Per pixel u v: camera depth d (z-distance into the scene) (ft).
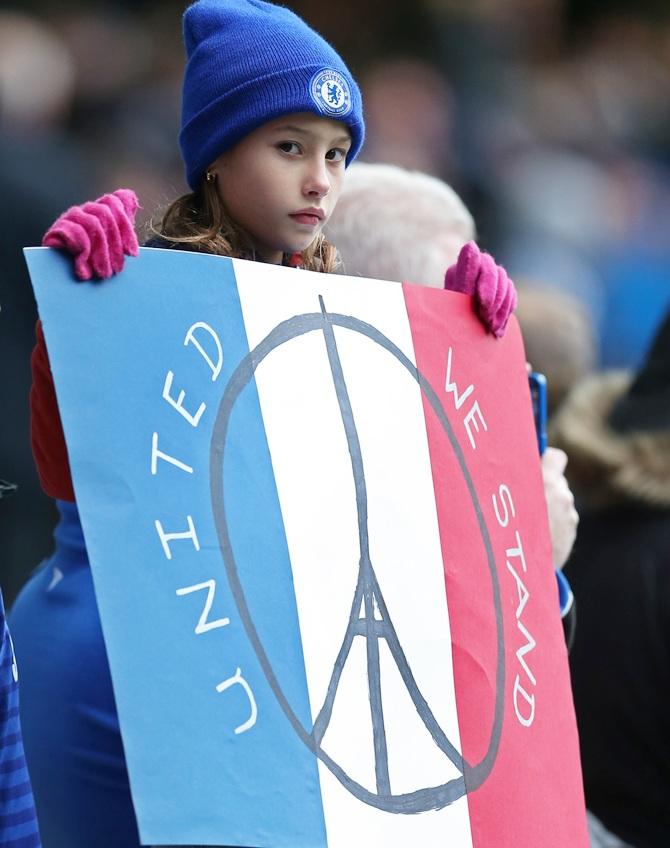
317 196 24.20
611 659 31.14
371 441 23.98
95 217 21.83
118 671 20.72
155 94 69.77
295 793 21.54
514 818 24.00
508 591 25.26
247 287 23.30
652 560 31.14
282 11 24.75
